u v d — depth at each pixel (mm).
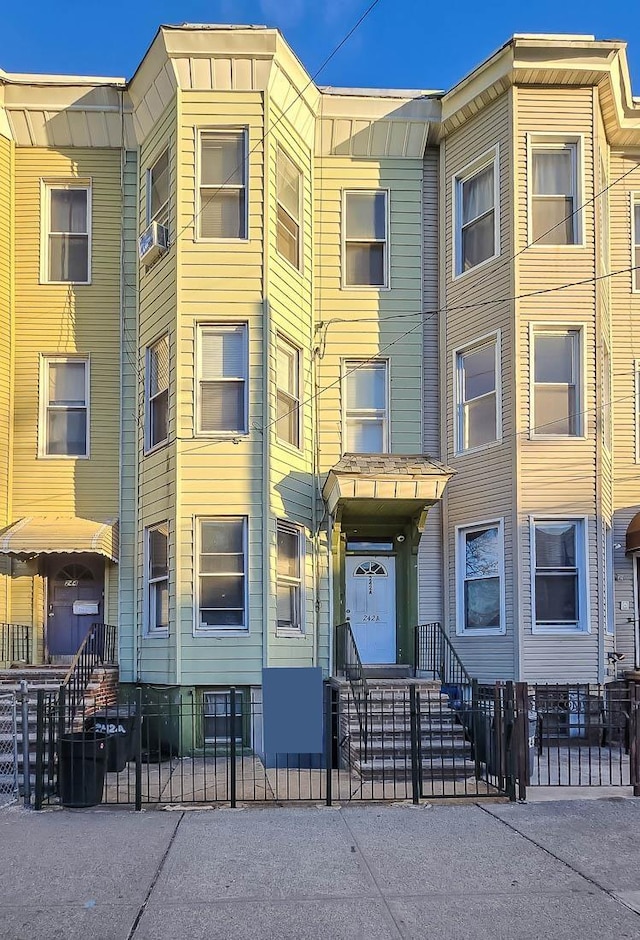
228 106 12758
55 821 7703
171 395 12492
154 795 8805
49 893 5836
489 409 13477
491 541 13094
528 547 12594
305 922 5320
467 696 12000
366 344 14117
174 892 5848
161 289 13000
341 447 13766
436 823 7609
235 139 12859
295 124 13672
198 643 11773
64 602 13883
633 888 5945
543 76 13227
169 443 12414
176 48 12461
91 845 6922
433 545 13812
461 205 14250
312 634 12781
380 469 12102
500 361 13188
